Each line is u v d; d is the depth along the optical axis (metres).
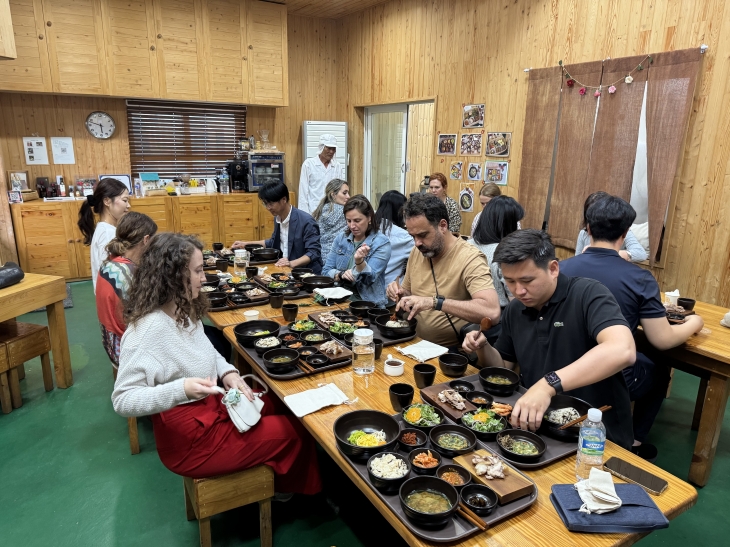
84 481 2.36
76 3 5.13
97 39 5.29
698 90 3.49
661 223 3.74
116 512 2.16
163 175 6.41
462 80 5.38
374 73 6.71
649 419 2.46
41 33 5.02
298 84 7.17
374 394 1.69
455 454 1.31
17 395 3.01
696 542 2.01
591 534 1.08
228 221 6.31
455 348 2.25
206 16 5.83
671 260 3.77
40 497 2.24
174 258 1.58
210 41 5.91
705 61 3.43
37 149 5.57
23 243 5.23
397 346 2.08
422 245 2.15
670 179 3.64
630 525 1.07
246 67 6.19
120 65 5.45
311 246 3.59
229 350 3.05
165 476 2.41
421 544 1.05
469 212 5.50
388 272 3.17
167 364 1.61
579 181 4.29
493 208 2.80
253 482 1.79
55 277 3.18
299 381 1.78
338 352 1.95
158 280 1.58
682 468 2.49
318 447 2.68
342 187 3.96
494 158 5.12
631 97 3.83
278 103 6.50
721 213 3.45
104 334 2.36
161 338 1.59
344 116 7.45
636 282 2.11
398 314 2.27
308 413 1.56
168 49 5.68
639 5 3.75
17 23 4.90
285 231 3.75
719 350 2.16
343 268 3.16
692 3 3.45
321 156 5.86
